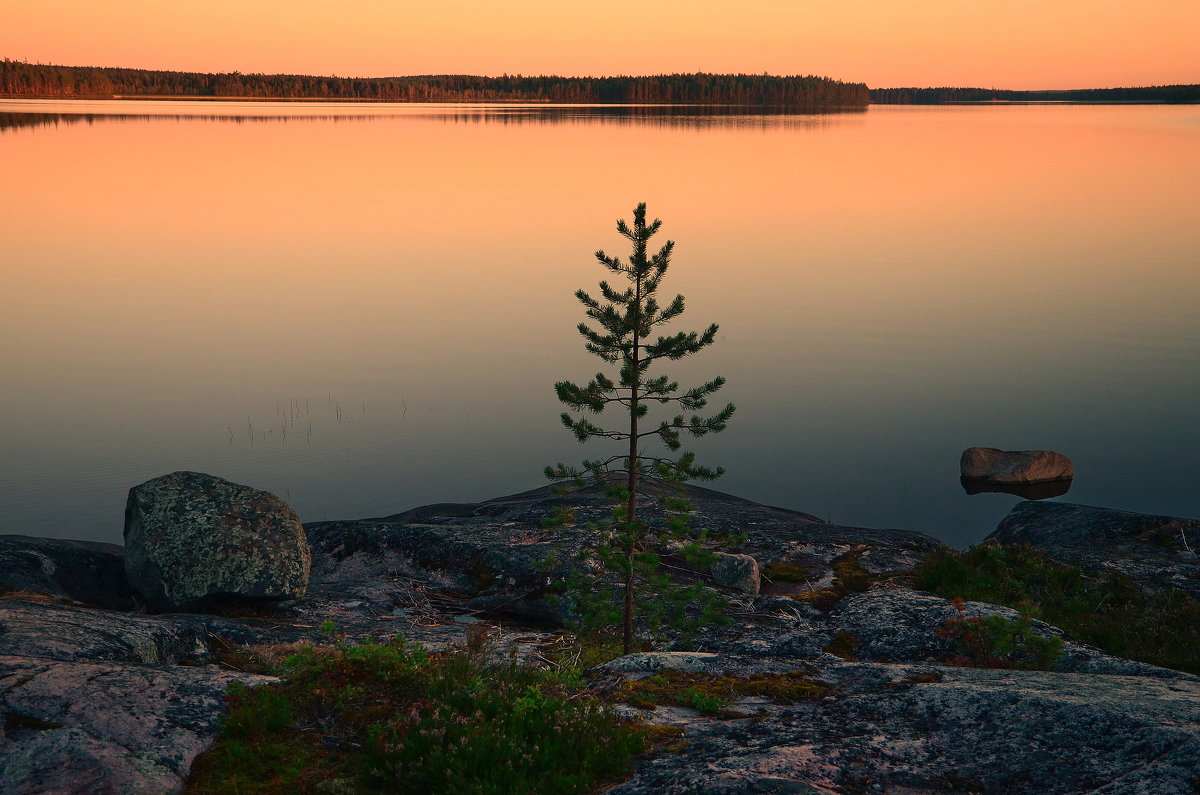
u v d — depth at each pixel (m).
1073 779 6.31
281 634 11.98
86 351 55.41
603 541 15.19
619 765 6.76
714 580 16.25
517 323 67.38
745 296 78.44
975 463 33.94
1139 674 10.29
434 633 13.36
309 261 100.88
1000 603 14.79
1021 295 76.88
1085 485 33.06
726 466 35.69
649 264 13.33
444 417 42.09
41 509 29.34
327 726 7.45
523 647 12.54
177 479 14.41
